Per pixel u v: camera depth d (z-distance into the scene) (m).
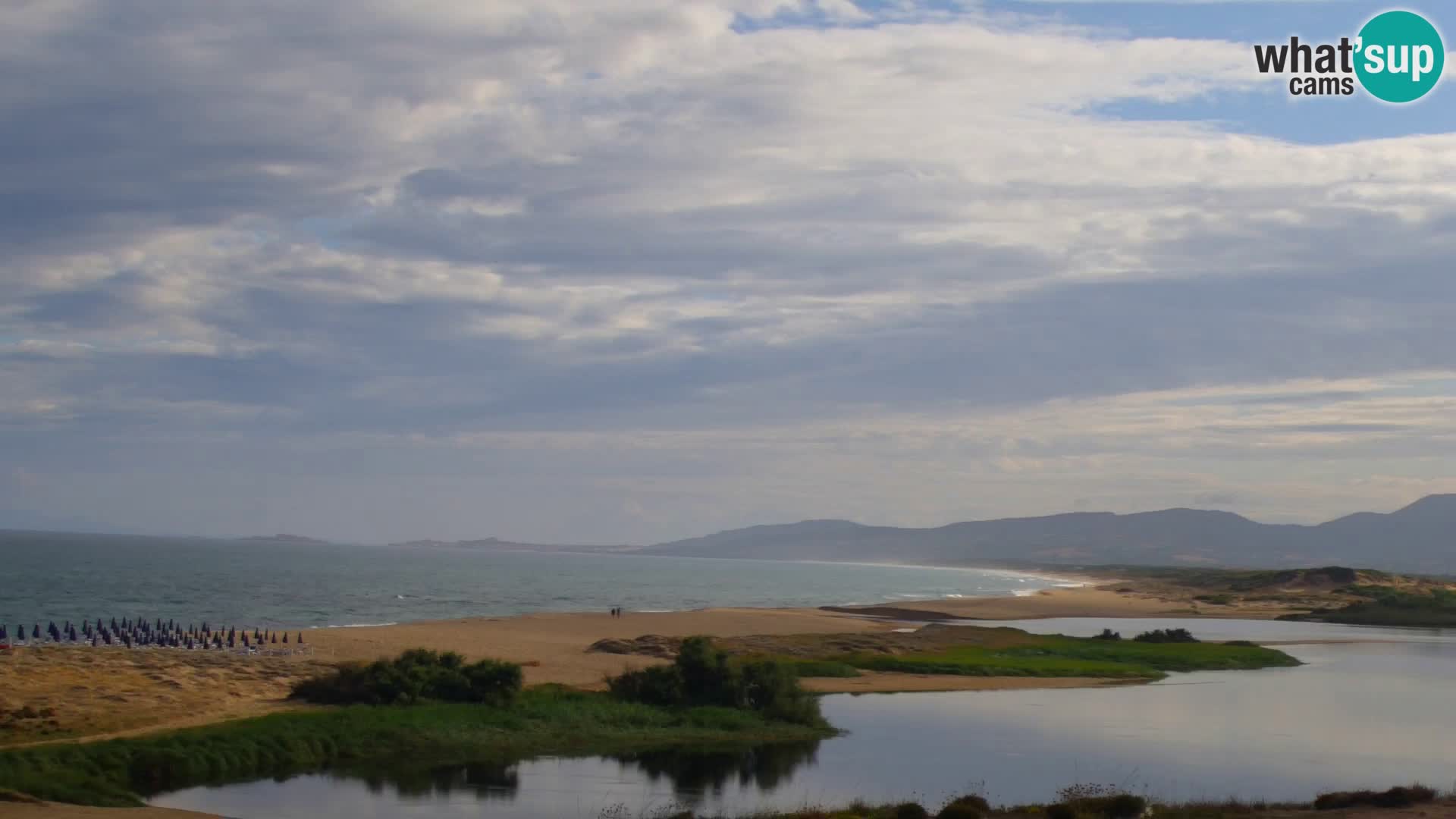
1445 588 181.00
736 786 33.56
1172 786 34.31
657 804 30.81
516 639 72.38
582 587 192.88
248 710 39.69
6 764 29.27
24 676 43.53
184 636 61.88
